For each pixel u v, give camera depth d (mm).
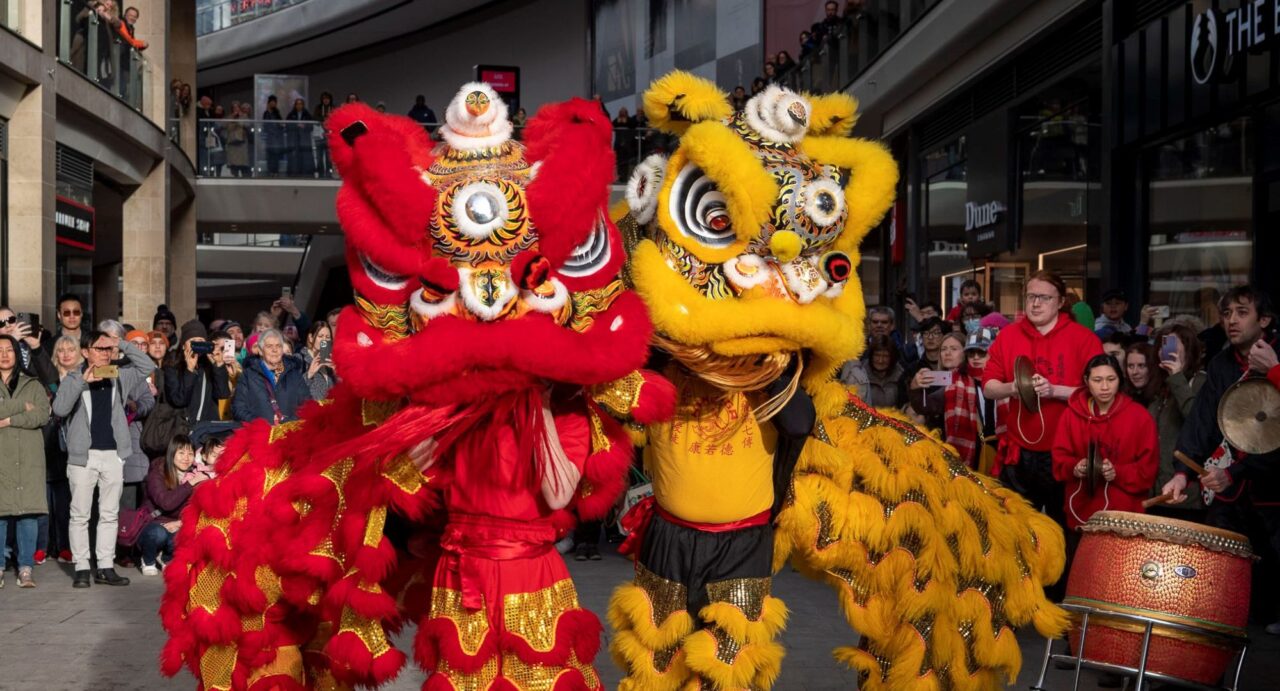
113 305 26859
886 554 3943
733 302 3582
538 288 3262
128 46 18484
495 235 3242
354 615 3412
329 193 24641
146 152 19594
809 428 3783
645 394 3516
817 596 7824
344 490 3455
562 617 3385
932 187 18359
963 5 14578
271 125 24688
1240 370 5969
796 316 3568
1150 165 11711
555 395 3500
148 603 7770
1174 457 6082
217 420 9812
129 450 8625
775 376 3703
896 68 17297
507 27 35375
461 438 3377
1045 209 14266
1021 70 14875
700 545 3777
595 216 3346
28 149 13922
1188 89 10641
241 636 3609
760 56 24516
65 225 15734
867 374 9531
